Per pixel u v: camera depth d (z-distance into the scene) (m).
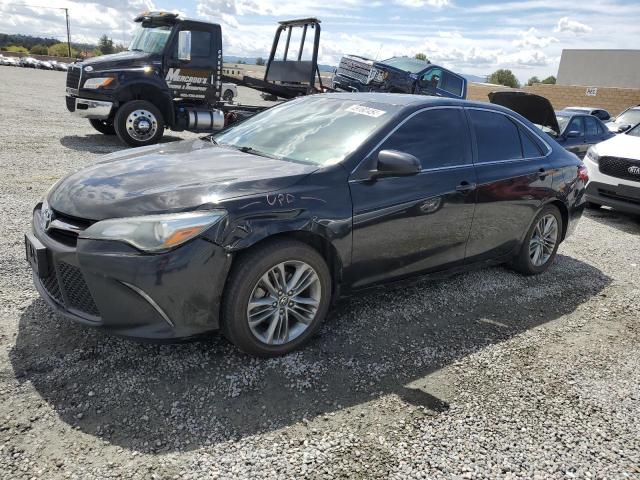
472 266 4.41
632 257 6.12
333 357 3.29
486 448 2.59
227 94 17.48
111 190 3.00
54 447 2.35
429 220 3.80
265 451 2.44
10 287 3.78
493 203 4.28
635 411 3.02
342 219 3.26
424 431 2.68
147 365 3.00
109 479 2.20
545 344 3.75
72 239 2.89
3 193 6.08
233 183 3.02
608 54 43.03
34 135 10.59
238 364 3.10
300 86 10.86
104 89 9.88
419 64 13.29
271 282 3.10
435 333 3.76
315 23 10.28
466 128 4.24
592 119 12.12
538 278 5.07
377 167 3.40
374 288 3.68
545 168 4.80
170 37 10.30
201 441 2.47
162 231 2.69
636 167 7.49
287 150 3.74
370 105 4.03
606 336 3.96
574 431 2.79
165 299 2.73
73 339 3.19
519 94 8.52
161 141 11.23
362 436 2.60
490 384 3.17
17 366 2.89
